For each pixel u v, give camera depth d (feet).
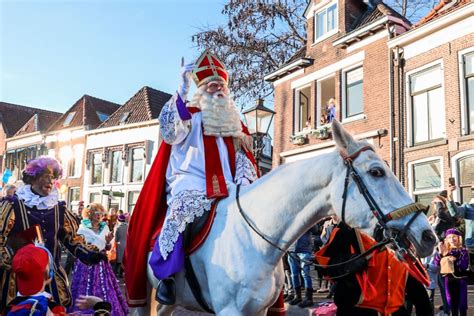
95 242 18.15
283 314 10.05
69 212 11.57
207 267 9.17
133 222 11.21
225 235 9.16
